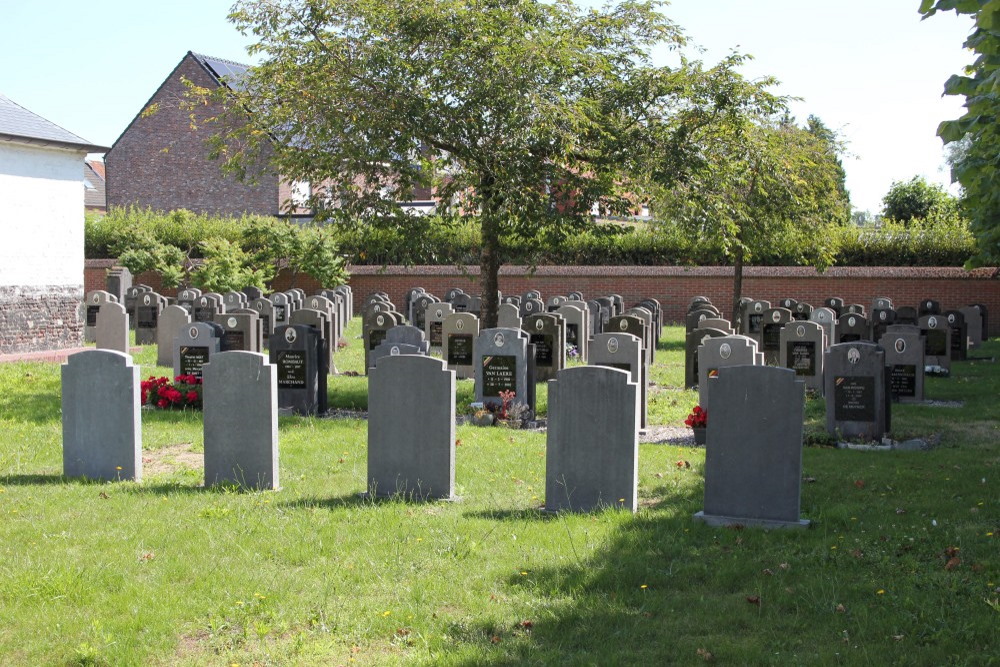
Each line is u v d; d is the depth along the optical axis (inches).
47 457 451.8
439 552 301.6
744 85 701.9
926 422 576.1
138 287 1233.4
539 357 750.5
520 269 1537.9
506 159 645.9
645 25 710.5
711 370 585.6
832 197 1071.0
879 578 279.9
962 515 350.3
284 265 1620.3
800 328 713.6
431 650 229.5
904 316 1007.0
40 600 256.1
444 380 371.9
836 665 220.4
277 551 300.8
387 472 379.9
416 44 658.8
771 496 338.3
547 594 267.6
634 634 239.6
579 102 653.9
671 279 1478.8
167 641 232.4
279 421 571.8
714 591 272.7
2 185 820.6
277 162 684.1
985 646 229.0
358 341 1102.4
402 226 690.2
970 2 235.3
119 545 305.4
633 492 355.6
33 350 857.5
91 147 884.6
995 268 1323.8
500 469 438.3
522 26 658.8
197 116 1916.8
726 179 743.1
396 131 644.7
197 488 390.3
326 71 649.6
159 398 604.4
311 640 235.0
